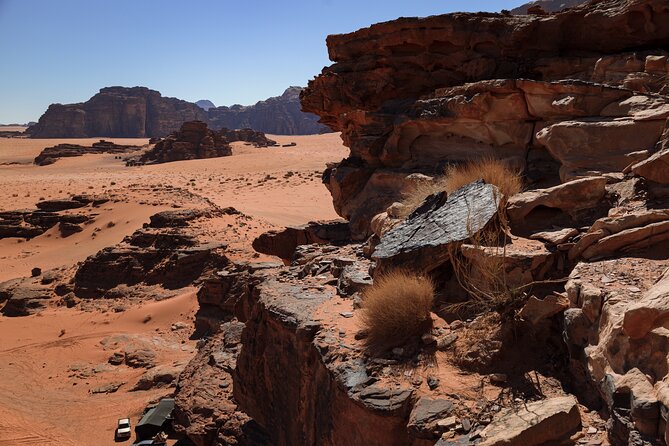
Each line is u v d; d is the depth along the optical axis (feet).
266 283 39.09
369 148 62.64
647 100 39.55
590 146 38.70
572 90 44.39
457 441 19.36
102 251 155.94
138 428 65.00
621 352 19.21
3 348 113.09
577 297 23.12
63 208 227.20
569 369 22.31
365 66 75.20
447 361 24.17
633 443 16.60
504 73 65.36
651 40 56.75
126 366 101.04
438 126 57.00
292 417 31.73
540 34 63.41
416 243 31.22
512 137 50.16
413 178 54.39
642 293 21.42
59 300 145.79
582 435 18.60
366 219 59.82
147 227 174.91
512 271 26.66
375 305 27.04
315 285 37.09
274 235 73.67
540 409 19.43
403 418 21.99
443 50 70.28
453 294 28.96
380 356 25.34
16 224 220.43
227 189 281.33
